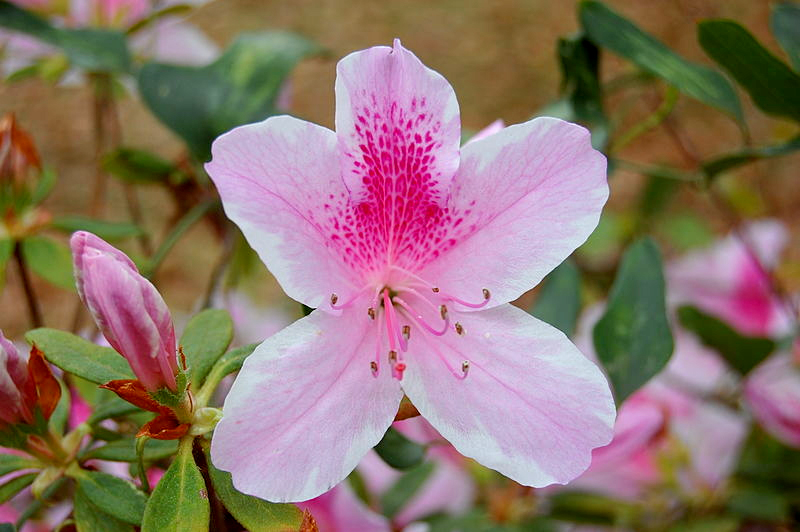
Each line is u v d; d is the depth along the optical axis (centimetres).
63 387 34
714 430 49
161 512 31
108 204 81
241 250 49
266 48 43
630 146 91
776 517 48
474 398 32
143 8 49
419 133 33
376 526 42
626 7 101
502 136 32
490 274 33
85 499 33
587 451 31
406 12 99
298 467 30
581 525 49
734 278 57
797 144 41
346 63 32
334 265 32
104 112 68
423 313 33
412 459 36
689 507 49
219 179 30
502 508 47
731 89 41
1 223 41
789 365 51
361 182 32
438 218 33
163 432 31
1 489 33
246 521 31
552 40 98
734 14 99
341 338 32
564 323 42
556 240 32
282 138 31
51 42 44
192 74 42
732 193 70
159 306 30
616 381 39
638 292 39
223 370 32
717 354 49
